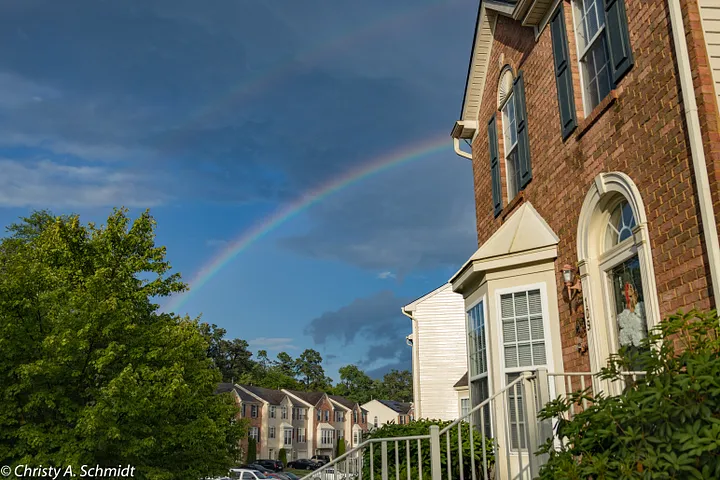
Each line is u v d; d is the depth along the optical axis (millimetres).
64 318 11523
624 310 6949
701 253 5508
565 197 8391
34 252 13789
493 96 11969
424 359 24531
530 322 8570
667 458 3582
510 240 9086
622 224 7219
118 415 11562
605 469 3873
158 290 14477
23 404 11289
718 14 5785
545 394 5797
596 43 7996
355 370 138750
